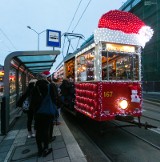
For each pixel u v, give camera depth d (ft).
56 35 36.65
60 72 46.78
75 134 22.68
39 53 24.44
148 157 15.60
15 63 29.19
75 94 28.99
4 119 21.66
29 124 20.29
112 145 18.57
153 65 98.22
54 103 15.92
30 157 15.34
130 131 22.82
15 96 32.89
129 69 21.34
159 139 19.70
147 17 103.30
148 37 21.70
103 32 19.95
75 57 29.14
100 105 19.79
